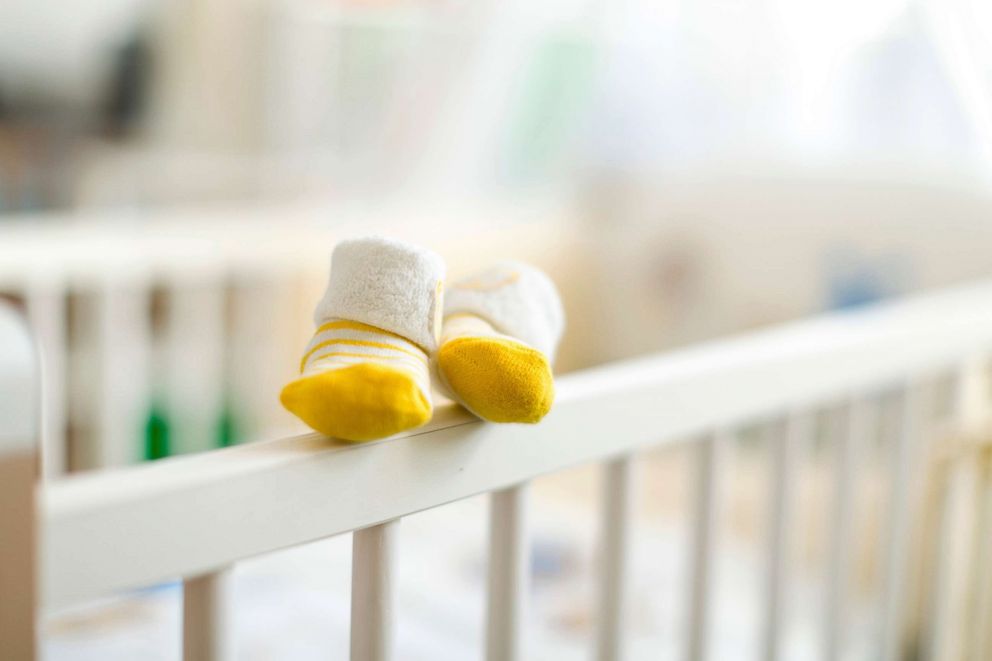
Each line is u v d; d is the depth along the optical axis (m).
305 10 2.23
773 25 2.51
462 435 0.83
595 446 0.91
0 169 1.95
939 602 1.24
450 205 2.71
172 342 1.85
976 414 1.25
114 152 2.11
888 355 1.11
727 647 1.39
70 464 1.78
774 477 1.06
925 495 1.23
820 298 2.51
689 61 2.66
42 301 1.59
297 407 0.76
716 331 2.69
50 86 1.97
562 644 1.33
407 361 0.78
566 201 2.90
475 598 1.45
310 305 2.08
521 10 2.50
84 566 0.72
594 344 2.94
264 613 1.36
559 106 2.78
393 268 0.78
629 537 0.95
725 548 1.85
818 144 2.55
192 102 2.17
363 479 0.79
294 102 2.33
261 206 2.37
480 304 0.83
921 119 2.35
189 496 0.74
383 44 2.38
